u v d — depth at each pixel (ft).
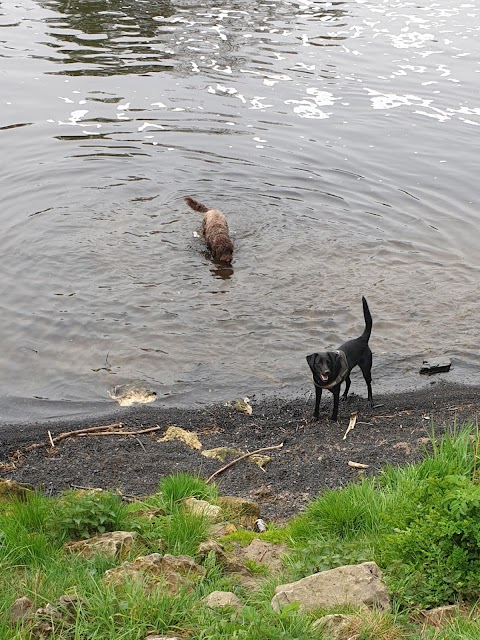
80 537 21.99
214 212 51.01
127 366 39.65
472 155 63.21
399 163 61.77
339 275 47.47
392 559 19.80
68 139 63.98
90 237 50.70
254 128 66.74
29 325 42.29
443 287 46.29
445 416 34.50
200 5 99.19
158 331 42.09
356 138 65.62
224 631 15.93
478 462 24.48
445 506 19.67
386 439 32.32
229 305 44.37
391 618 17.03
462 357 40.29
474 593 18.13
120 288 45.62
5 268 47.03
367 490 24.59
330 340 41.50
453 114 70.38
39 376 38.93
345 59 81.87
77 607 16.43
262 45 85.20
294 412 35.99
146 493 28.35
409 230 52.60
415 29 92.22
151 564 18.67
